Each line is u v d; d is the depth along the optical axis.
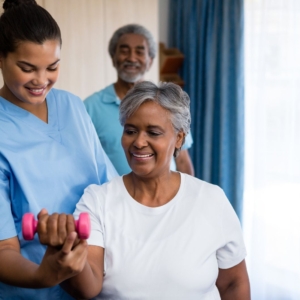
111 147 2.20
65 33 2.55
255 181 3.11
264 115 3.04
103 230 1.24
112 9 2.78
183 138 1.34
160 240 1.23
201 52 3.28
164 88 1.25
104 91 2.30
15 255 1.09
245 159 3.20
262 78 3.01
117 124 2.21
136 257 1.21
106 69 2.80
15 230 1.20
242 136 3.13
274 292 3.11
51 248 0.92
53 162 1.32
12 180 1.25
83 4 2.62
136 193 1.30
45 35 1.14
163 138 1.24
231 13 3.07
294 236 3.01
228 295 1.38
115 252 1.21
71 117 1.44
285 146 2.99
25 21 1.13
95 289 1.15
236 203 3.19
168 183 1.31
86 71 2.69
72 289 1.13
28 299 1.27
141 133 1.23
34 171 1.28
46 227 0.87
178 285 1.20
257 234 3.11
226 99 3.14
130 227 1.24
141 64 2.34
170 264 1.21
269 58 2.98
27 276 1.00
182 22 3.42
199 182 1.35
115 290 1.21
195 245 1.24
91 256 1.19
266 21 2.95
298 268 3.01
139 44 2.32
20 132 1.30
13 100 1.31
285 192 3.02
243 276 1.38
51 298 1.30
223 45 3.10
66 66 2.58
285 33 2.90
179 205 1.28
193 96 3.37
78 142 1.41
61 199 1.32
